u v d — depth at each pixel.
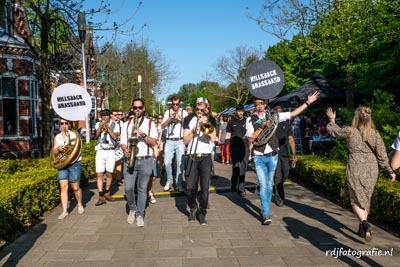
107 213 6.37
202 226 5.45
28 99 16.38
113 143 7.28
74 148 6.04
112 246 4.62
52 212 6.51
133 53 32.22
